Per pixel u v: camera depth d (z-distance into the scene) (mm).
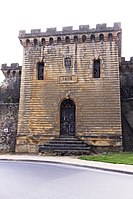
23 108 28625
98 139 26453
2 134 30344
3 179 12523
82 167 16906
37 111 28312
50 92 28562
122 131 28328
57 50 29391
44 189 10211
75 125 27375
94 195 9266
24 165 17984
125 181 12062
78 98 27844
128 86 32312
